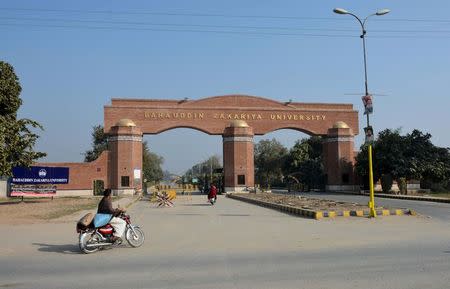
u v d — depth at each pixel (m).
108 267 10.21
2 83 33.06
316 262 10.26
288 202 31.05
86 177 53.81
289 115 59.97
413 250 11.64
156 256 11.61
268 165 106.81
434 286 7.81
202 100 58.56
